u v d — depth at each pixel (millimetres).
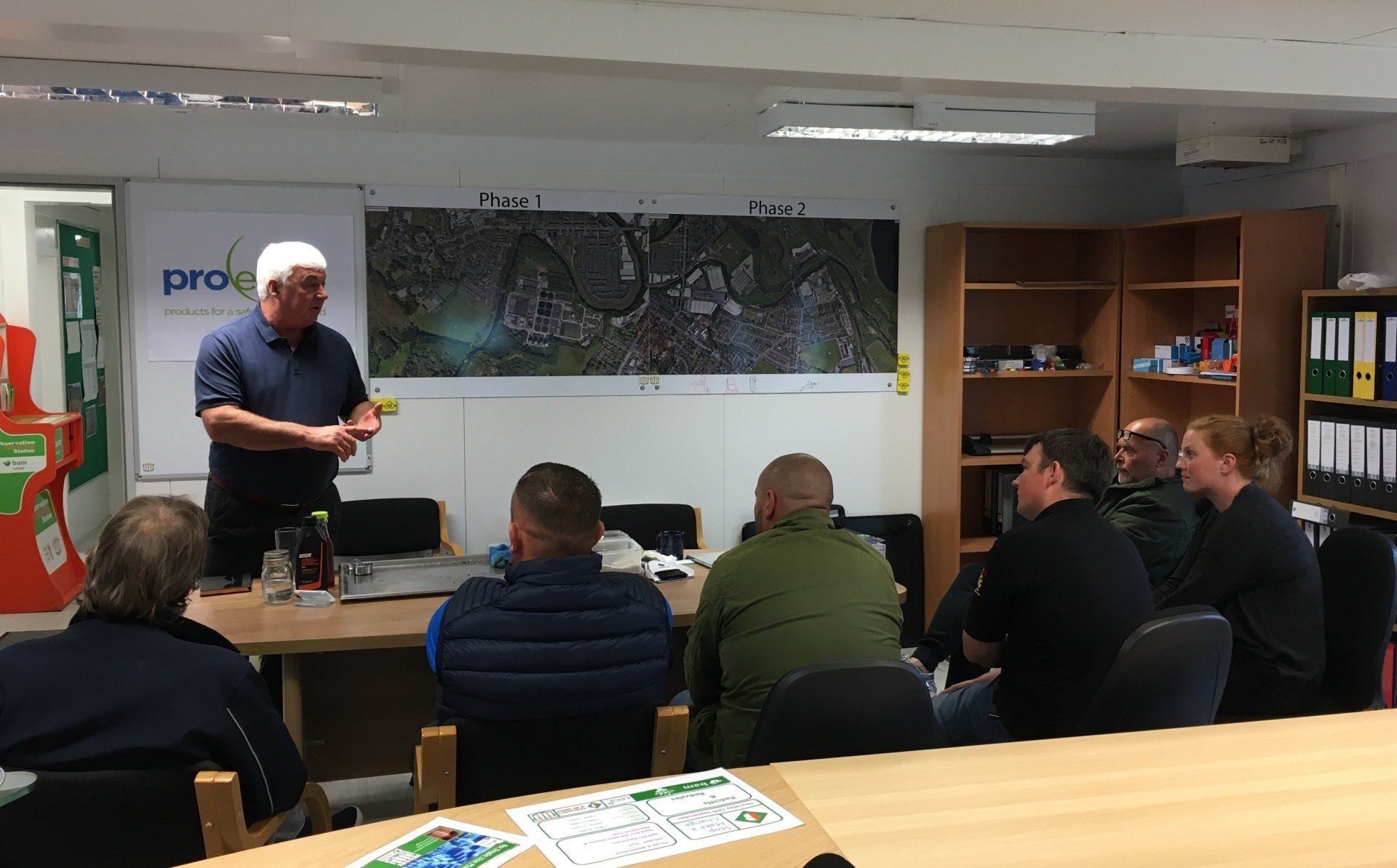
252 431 2965
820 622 2180
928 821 1415
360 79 3531
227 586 3088
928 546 5438
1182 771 1582
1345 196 4703
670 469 5141
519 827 1405
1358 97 3305
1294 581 2795
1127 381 5336
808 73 2863
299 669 3012
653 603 2131
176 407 4539
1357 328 4102
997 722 2805
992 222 5055
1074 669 2443
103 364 7371
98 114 4227
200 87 3410
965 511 5543
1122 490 3584
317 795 2219
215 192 4508
